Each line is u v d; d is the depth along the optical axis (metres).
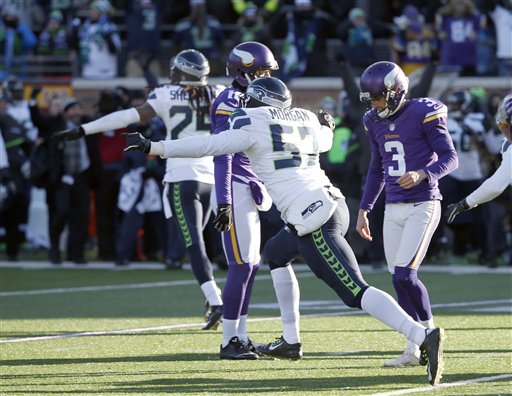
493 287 43.62
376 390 21.27
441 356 21.22
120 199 53.44
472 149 51.19
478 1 67.56
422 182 24.31
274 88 23.36
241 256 26.08
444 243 53.72
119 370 24.14
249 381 22.53
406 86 24.16
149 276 49.22
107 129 30.09
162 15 73.62
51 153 53.28
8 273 50.81
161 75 71.06
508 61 67.56
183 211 31.05
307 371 23.83
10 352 27.02
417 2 70.19
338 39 70.56
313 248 22.41
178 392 21.22
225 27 72.19
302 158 22.97
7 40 69.25
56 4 72.62
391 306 21.62
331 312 35.59
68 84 69.12
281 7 70.62
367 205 25.52
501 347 27.28
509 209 51.91
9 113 56.28
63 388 21.77
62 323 33.06
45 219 63.06
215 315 30.75
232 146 22.36
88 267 53.72
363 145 50.66
